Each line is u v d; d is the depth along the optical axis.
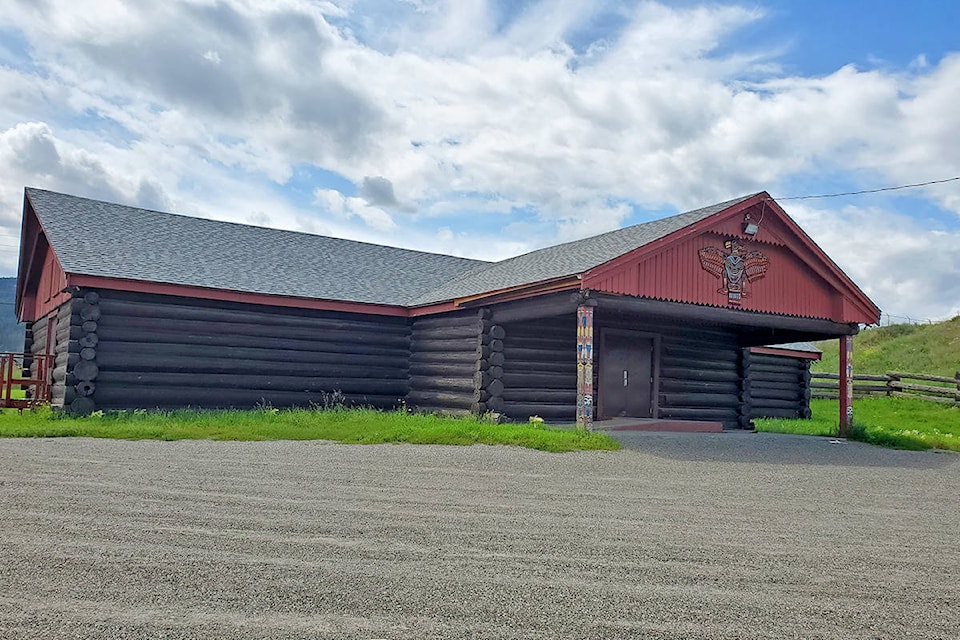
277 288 14.88
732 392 17.75
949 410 22.38
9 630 3.21
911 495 7.73
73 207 16.41
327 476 7.34
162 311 13.86
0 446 8.88
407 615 3.51
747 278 13.79
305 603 3.63
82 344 12.79
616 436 12.15
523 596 3.83
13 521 5.14
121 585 3.84
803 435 15.23
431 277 19.31
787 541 5.28
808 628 3.53
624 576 4.24
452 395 14.95
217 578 3.98
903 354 33.66
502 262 19.78
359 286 16.83
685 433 13.85
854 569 4.61
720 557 4.74
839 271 14.75
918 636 3.48
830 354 38.28
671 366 16.62
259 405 14.80
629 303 12.14
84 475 7.01
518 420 14.48
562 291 12.19
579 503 6.40
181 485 6.62
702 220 12.91
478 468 8.19
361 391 16.06
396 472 7.73
